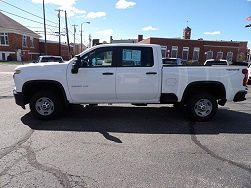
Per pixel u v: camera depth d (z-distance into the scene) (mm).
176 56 42969
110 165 4281
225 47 43781
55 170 4078
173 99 6789
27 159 4449
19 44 57062
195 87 6832
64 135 5711
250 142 5484
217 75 6742
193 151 4934
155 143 5328
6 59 55344
